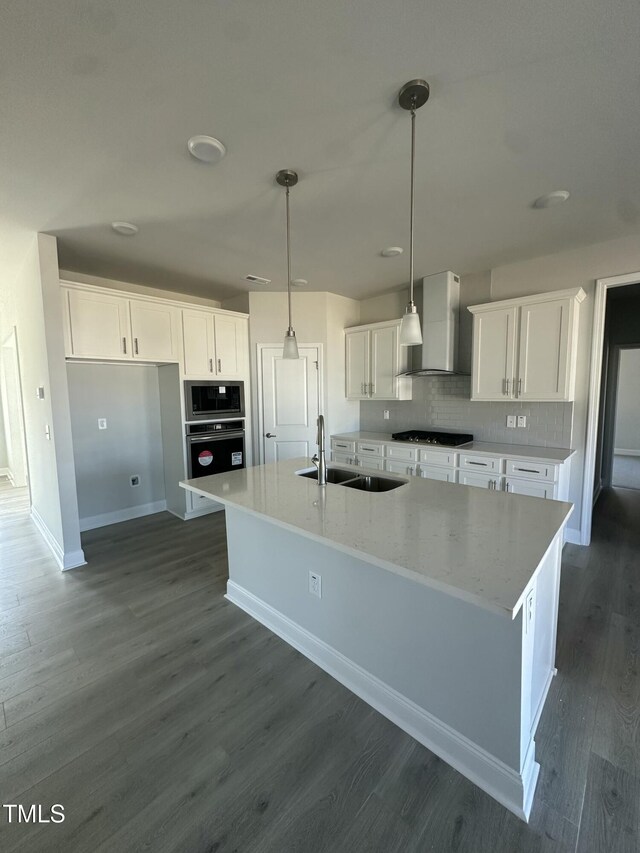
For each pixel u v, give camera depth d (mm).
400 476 2398
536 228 2752
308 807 1263
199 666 1925
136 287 4098
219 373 4148
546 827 1194
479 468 3357
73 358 3188
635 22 1188
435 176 2066
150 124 1638
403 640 1549
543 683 1670
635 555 3109
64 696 1739
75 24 1184
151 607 2449
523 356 3223
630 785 1312
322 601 1883
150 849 1152
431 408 4254
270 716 1623
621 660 1925
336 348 4613
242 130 1688
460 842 1160
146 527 3863
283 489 2117
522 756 1274
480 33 1242
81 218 2502
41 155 1833
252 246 3008
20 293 3641
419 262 3447
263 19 1182
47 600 2537
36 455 3760
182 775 1374
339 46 1277
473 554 1256
